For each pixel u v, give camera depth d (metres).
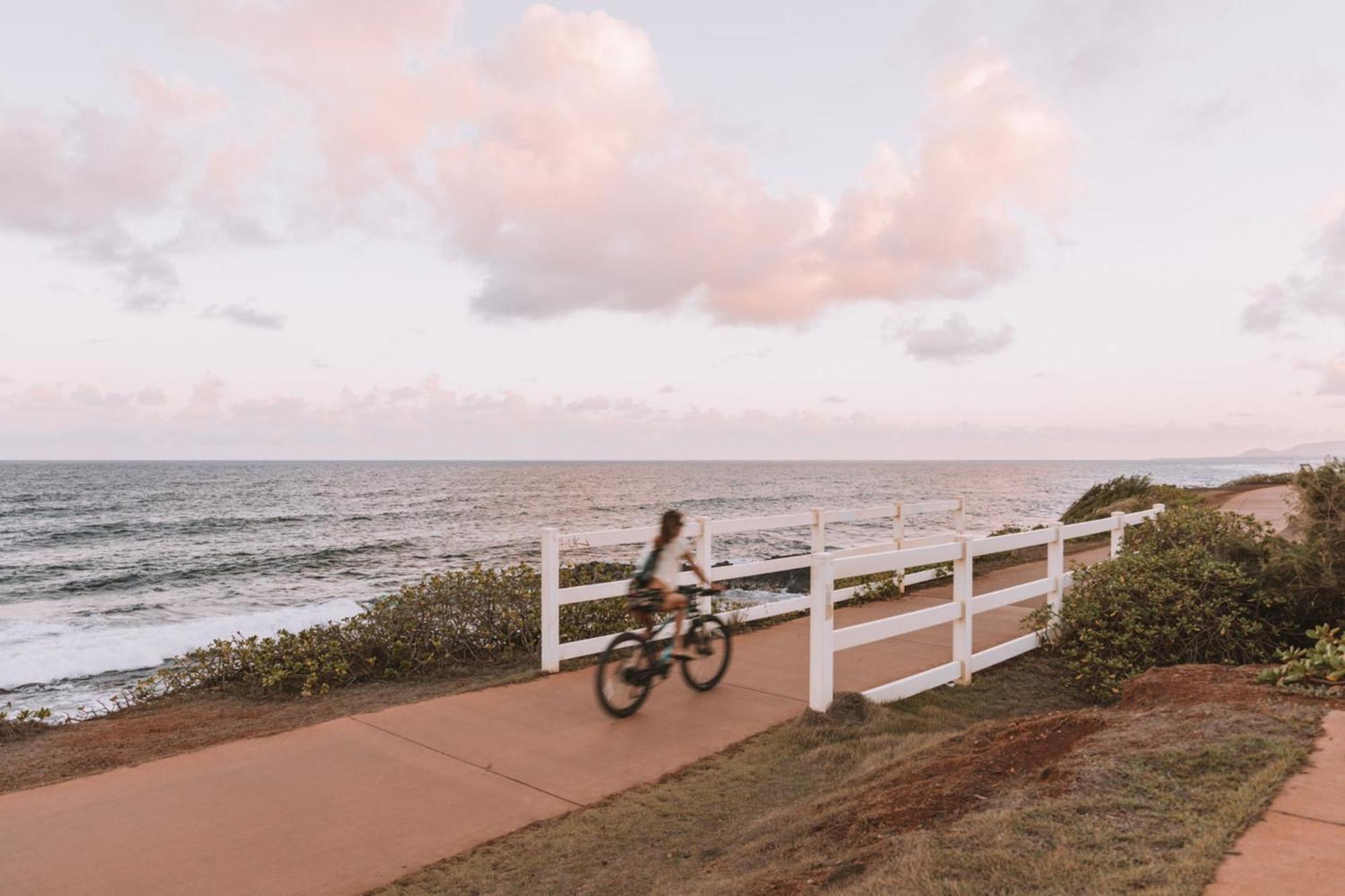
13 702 10.84
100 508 65.88
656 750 5.77
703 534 9.50
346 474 183.00
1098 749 4.09
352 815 4.67
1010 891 2.74
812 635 6.34
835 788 4.77
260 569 30.45
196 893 3.77
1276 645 7.12
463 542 40.94
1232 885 2.56
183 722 7.15
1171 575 7.77
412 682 8.20
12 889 3.79
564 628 9.25
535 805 4.82
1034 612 8.84
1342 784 3.37
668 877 3.85
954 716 6.57
